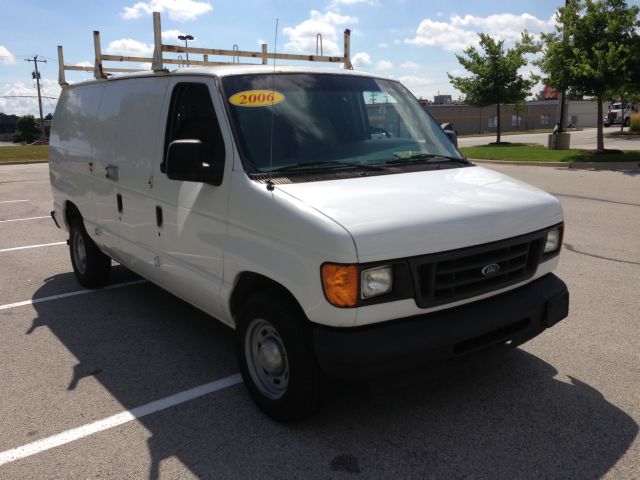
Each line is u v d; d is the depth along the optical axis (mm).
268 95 3932
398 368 3035
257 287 3660
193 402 3889
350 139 4023
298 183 3439
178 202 4133
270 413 3605
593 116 72250
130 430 3562
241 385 4129
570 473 3031
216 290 3834
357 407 3744
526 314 3490
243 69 4062
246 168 3541
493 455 3201
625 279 6277
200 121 3994
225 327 5289
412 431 3461
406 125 4461
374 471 3086
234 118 3717
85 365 4504
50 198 14086
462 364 3281
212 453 3293
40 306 5914
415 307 3102
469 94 30344
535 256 3604
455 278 3211
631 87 18359
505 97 29250
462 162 4273
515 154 21922
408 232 3023
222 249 3703
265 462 3191
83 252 6457
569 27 18391
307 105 4027
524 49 28781
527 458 3166
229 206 3592
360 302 2947
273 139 3727
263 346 3604
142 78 4832
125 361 4566
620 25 17750
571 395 3840
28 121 107875
